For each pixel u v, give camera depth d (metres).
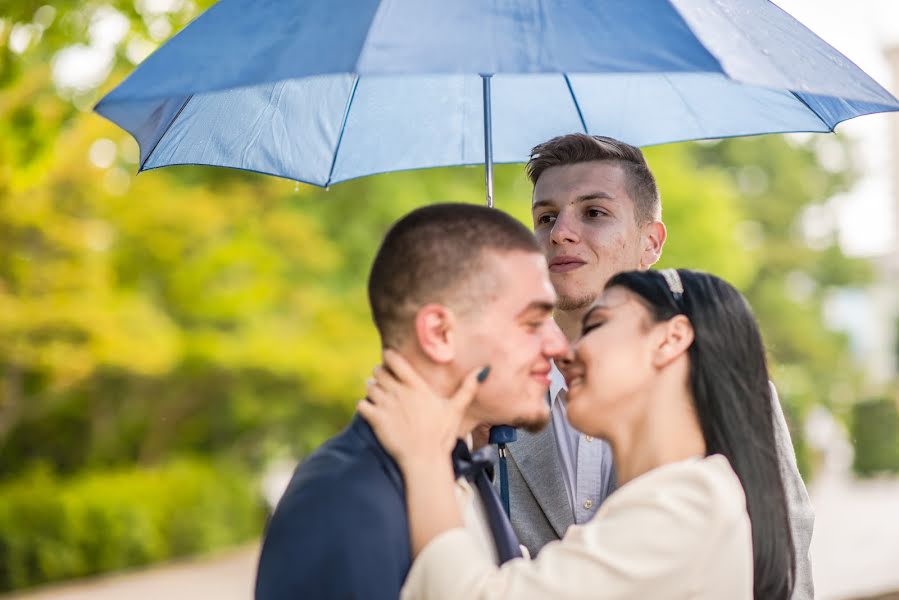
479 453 2.23
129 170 13.67
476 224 2.07
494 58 1.80
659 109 3.11
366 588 1.90
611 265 3.04
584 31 1.85
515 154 3.21
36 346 13.09
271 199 14.55
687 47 1.85
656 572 1.92
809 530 2.70
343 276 15.22
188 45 2.00
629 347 2.15
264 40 1.93
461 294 2.04
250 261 14.05
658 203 3.20
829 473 23.03
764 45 2.01
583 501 2.77
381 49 1.80
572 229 3.04
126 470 15.55
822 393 26.67
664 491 1.99
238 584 11.15
